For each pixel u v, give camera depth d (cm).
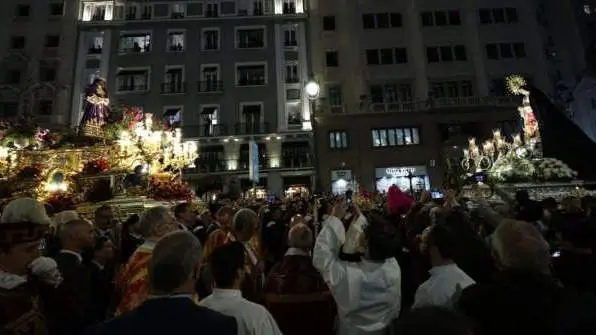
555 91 3709
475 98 3512
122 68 3675
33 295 244
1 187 1257
